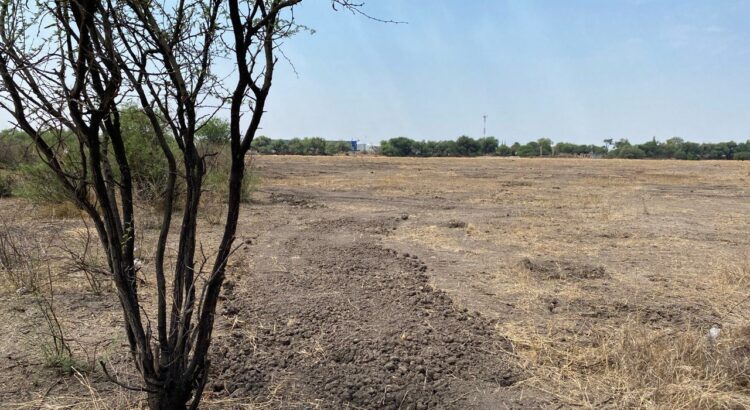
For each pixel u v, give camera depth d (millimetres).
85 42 1922
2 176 11094
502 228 8961
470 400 3047
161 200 8859
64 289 4648
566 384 3250
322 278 5289
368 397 3010
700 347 3510
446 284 5352
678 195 15953
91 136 2049
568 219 10242
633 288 5332
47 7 1901
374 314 4238
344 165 33750
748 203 13711
